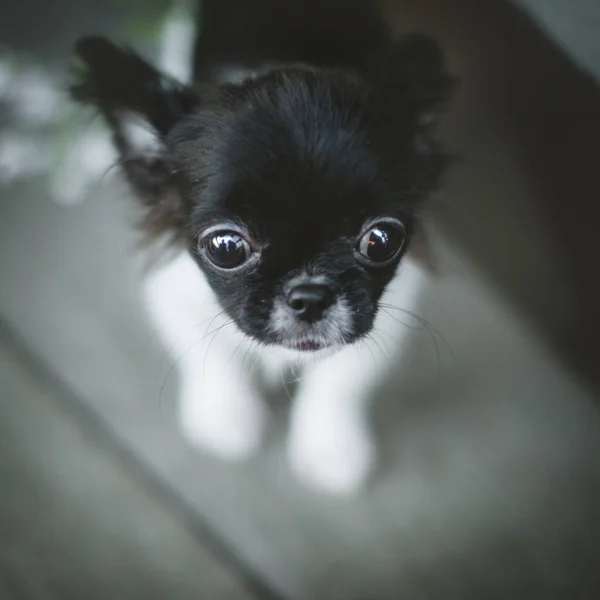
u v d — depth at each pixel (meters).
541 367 0.49
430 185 0.41
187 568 0.43
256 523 0.44
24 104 0.50
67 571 0.43
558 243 0.48
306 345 0.38
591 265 0.47
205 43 0.45
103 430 0.46
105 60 0.39
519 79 0.47
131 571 0.43
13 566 0.42
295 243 0.36
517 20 0.46
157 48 0.50
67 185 0.50
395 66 0.39
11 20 0.51
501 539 0.44
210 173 0.37
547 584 0.43
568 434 0.47
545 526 0.45
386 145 0.38
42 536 0.43
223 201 0.36
